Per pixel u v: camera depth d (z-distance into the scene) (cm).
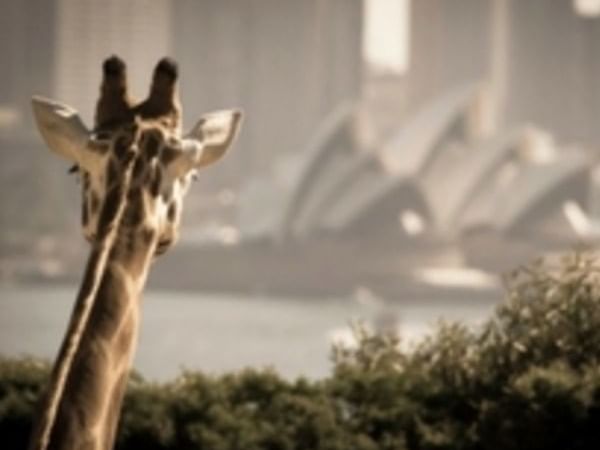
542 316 5869
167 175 2130
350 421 6178
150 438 6172
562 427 5659
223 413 6212
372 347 6425
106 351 2050
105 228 2061
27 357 6344
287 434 6134
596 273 5850
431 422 5988
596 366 5731
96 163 2103
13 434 6097
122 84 2150
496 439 5722
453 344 6097
